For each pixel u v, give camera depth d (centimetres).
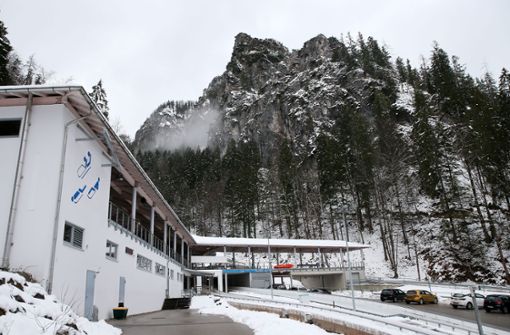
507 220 4509
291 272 4681
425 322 1700
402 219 5444
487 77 8425
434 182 5194
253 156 8944
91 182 1573
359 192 6316
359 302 2875
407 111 7675
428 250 4947
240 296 3084
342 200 6250
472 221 4750
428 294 3067
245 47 18000
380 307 2584
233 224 7281
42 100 1345
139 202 2800
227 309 2328
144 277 2420
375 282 4625
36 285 1027
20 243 1202
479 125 4834
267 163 9762
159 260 2878
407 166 6228
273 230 7300
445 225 4859
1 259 1173
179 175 8819
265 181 7812
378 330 1069
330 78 10831
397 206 5878
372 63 10156
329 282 4975
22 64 4416
